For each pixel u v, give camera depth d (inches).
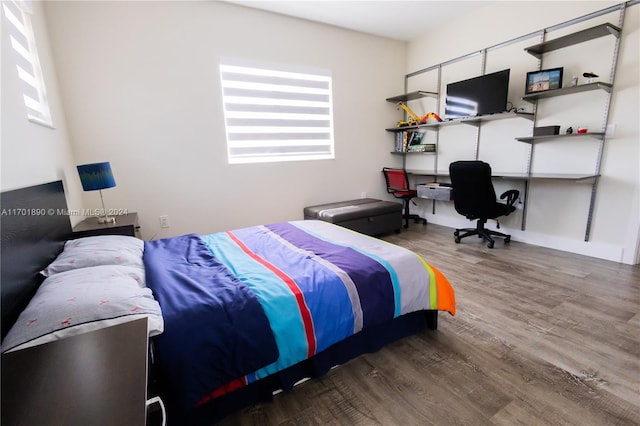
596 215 113.5
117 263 62.2
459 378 58.2
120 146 113.2
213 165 131.4
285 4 128.3
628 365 59.6
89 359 29.5
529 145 130.1
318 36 149.0
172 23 116.1
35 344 35.1
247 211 142.6
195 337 44.2
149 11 111.8
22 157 63.2
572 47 112.4
